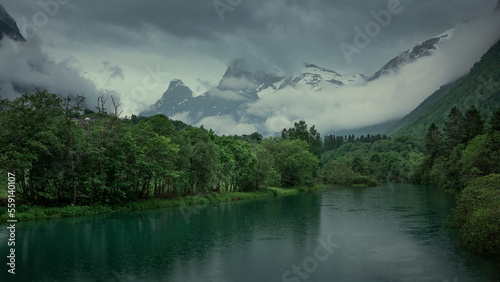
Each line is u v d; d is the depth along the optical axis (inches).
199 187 2987.2
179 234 1624.0
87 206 2172.7
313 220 2039.9
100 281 976.9
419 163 6441.9
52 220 1897.1
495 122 3631.9
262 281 991.6
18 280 974.4
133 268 1099.3
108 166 2241.6
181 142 2987.2
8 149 1861.5
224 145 3649.1
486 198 1391.5
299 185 4896.7
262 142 5236.2
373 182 6220.5
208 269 1099.9
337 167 6889.8
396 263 1165.1
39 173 2004.2
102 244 1413.6
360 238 1547.7
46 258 1194.6
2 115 1934.1
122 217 2074.3
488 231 1236.5
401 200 3228.3
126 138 2351.1
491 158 3097.9
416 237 1552.7
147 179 2509.8
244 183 3833.7
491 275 1023.0
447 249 1332.4
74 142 2185.0
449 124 5270.7
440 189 4658.0
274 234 1638.8
